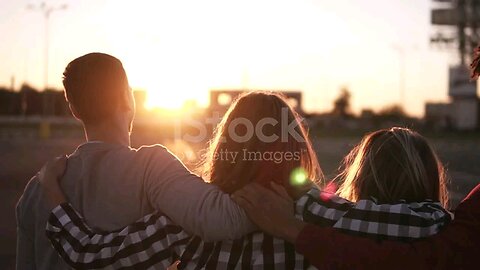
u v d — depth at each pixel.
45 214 2.32
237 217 2.24
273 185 2.29
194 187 2.26
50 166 2.38
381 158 2.46
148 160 2.32
